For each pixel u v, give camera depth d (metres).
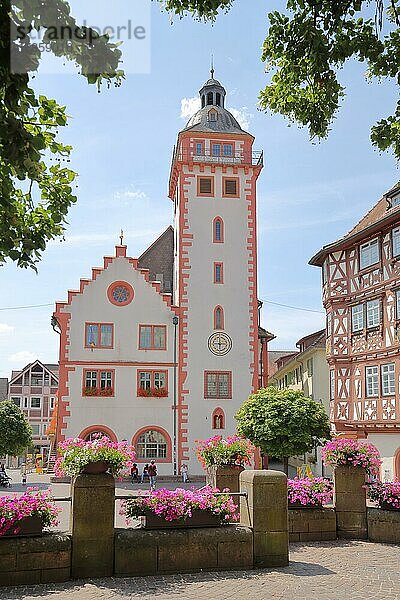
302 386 53.06
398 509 13.74
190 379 43.78
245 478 11.59
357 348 33.38
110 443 10.89
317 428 27.97
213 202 46.47
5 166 6.85
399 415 29.62
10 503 10.11
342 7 7.86
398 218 30.27
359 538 13.83
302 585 9.87
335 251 35.44
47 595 9.22
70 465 10.59
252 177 47.09
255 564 11.08
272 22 8.45
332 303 35.03
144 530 10.84
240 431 28.78
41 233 7.97
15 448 43.47
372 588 9.71
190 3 7.36
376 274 32.16
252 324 45.28
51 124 7.16
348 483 13.99
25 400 93.25
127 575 10.41
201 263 45.50
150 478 37.34
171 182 51.38
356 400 33.09
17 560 9.85
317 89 9.15
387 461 30.92
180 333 44.22
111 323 43.44
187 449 42.78
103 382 42.75
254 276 45.88
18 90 5.66
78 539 10.27
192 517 11.09
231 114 49.81
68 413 41.91
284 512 11.37
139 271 44.34
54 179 8.01
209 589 9.62
